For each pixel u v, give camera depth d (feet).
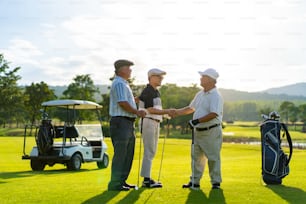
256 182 27.30
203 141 24.12
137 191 22.75
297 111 495.41
